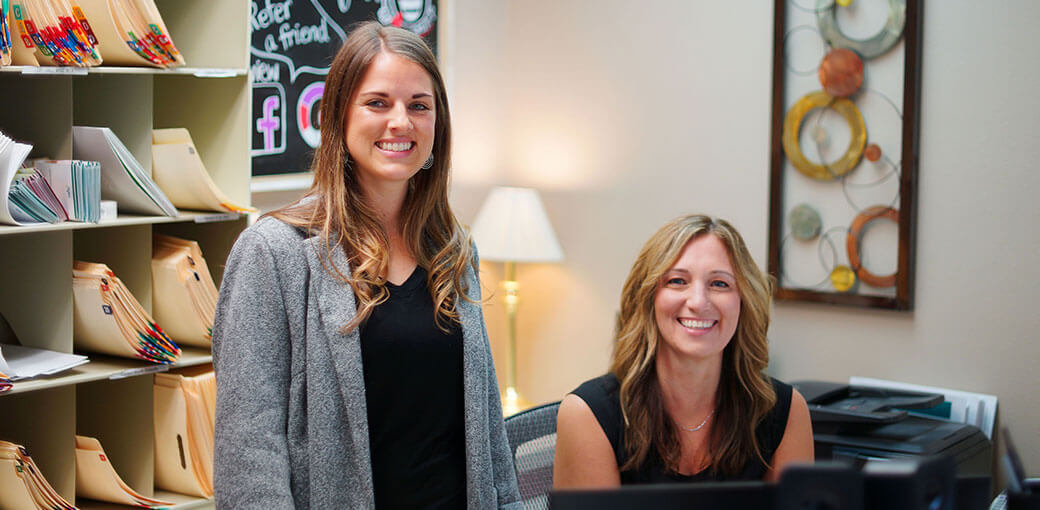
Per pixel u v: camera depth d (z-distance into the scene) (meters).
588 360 3.71
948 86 2.81
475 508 1.59
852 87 2.95
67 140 2.14
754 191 3.23
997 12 2.71
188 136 2.26
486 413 1.65
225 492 1.42
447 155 1.69
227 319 1.48
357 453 1.49
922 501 0.98
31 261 2.21
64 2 2.03
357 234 1.56
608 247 3.62
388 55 1.55
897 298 2.90
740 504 1.01
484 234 3.59
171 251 2.33
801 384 2.76
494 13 3.81
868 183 2.95
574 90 3.68
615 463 1.80
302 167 3.21
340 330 1.48
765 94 3.18
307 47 3.19
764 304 1.81
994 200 2.74
